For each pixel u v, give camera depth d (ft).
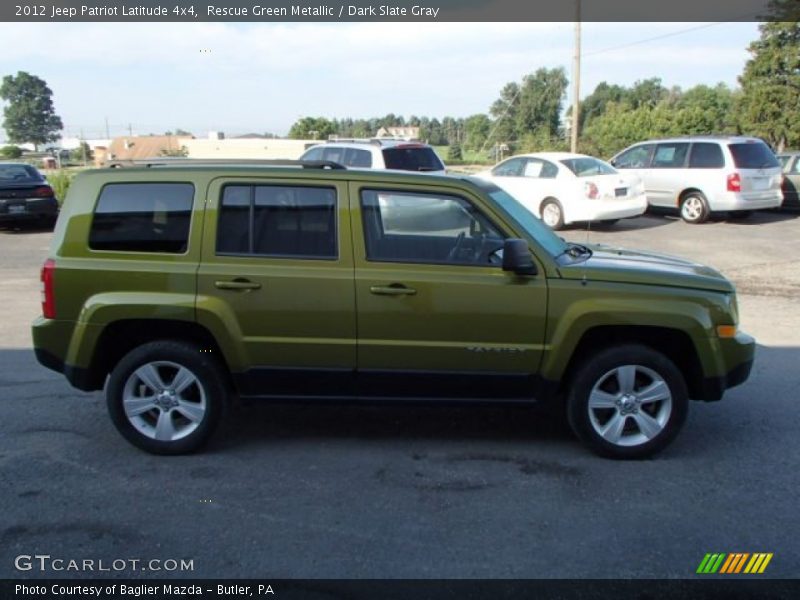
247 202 15.48
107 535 12.50
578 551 11.97
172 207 15.53
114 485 14.39
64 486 14.35
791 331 26.61
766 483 14.48
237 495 13.96
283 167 15.74
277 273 15.17
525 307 15.08
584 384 15.35
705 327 15.08
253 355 15.39
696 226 52.54
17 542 12.27
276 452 15.99
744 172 50.44
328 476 14.79
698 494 13.99
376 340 15.25
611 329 15.46
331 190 15.44
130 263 15.35
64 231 15.60
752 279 35.96
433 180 15.51
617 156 58.90
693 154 53.06
